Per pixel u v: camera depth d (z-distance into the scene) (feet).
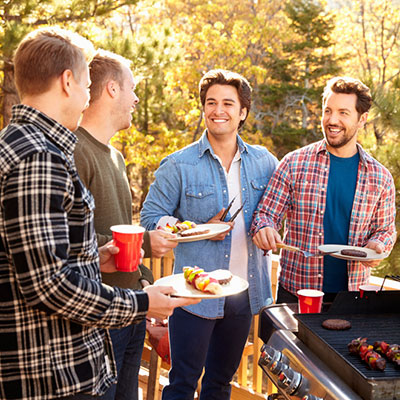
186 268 6.33
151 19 63.82
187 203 8.30
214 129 8.08
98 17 29.55
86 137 6.47
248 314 8.38
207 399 8.59
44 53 4.42
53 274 4.01
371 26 69.05
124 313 4.48
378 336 5.63
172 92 48.93
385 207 8.10
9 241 4.00
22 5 23.29
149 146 46.47
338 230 8.04
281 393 5.62
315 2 73.05
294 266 8.16
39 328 4.29
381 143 25.04
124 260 5.76
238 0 68.18
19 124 4.32
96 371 4.58
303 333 5.96
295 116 69.31
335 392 4.82
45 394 4.32
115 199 6.61
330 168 8.02
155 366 9.32
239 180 8.44
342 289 8.08
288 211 8.39
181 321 7.97
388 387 4.54
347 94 7.59
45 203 4.01
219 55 54.44
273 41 66.80
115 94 6.62
